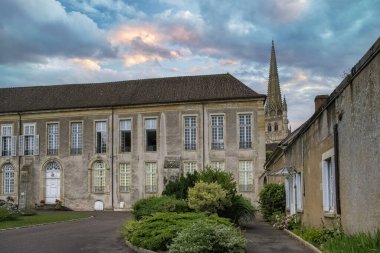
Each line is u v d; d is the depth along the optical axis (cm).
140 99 4388
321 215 1462
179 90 4406
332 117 1286
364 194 995
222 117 4225
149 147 4344
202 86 4406
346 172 1144
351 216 1104
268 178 3525
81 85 4797
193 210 1994
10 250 1438
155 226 1453
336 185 1223
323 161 1416
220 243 1148
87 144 4475
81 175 4469
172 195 2202
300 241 1480
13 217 2723
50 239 1738
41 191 4547
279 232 1905
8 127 4709
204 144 4212
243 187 4131
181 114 4275
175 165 4128
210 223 1288
